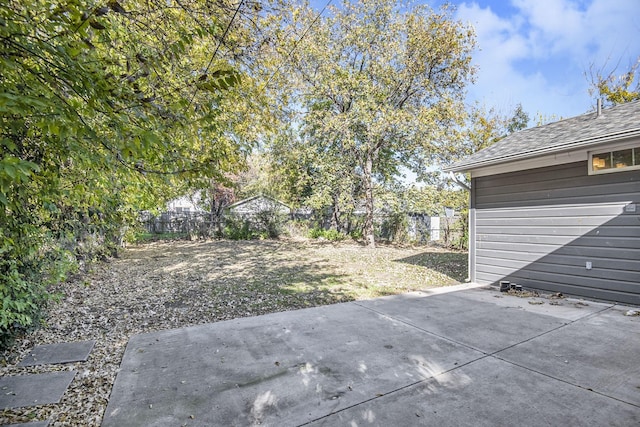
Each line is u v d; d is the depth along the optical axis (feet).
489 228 21.85
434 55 39.45
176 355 10.78
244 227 53.93
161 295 19.02
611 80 42.98
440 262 32.07
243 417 7.42
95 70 6.09
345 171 44.80
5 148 6.52
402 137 42.19
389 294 19.52
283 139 43.52
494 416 7.29
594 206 16.93
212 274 25.35
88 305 16.97
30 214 10.05
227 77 7.33
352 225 56.29
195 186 10.85
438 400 7.97
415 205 44.80
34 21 5.50
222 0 9.98
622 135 14.61
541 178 19.15
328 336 12.32
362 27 41.06
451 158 41.50
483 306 16.37
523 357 10.35
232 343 11.74
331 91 42.24
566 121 22.45
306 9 30.73
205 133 11.50
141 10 8.94
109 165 7.78
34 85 5.61
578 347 11.09
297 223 57.82
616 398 7.97
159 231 53.26
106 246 27.17
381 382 8.87
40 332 13.06
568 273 17.98
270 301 17.83
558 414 7.34
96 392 8.63
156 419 7.38
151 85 7.93
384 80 40.70
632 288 15.66
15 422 7.29
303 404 7.89
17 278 10.30
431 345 11.37
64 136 5.56
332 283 22.38
